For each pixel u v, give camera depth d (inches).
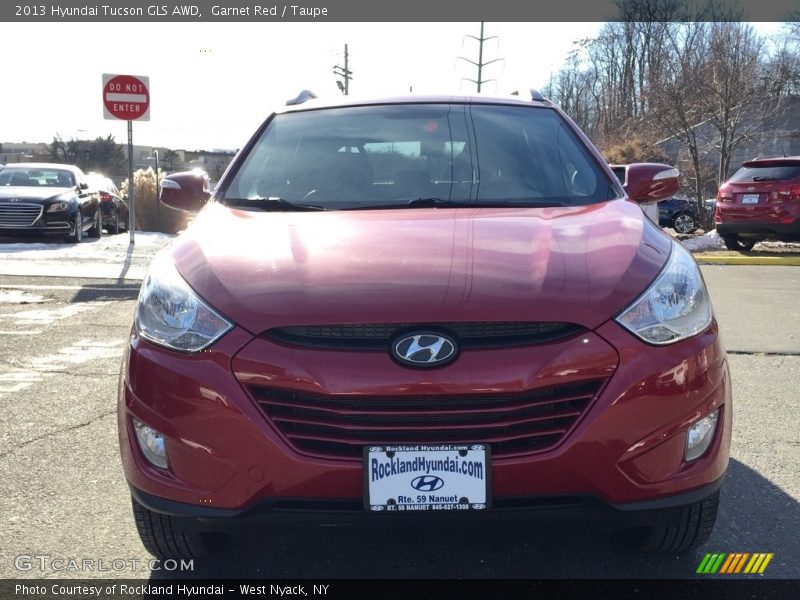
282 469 83.5
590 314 86.4
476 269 91.7
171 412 87.0
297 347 84.7
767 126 1015.6
